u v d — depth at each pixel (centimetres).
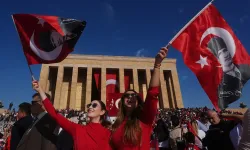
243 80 684
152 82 477
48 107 603
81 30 730
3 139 1672
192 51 695
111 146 512
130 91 532
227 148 732
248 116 416
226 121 769
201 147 1049
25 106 770
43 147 632
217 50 705
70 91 7000
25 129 673
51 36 725
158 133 1248
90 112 584
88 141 543
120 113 527
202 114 1278
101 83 6612
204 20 724
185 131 1139
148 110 479
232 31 718
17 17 709
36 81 641
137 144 467
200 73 687
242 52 705
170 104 7044
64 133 776
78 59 6856
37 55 710
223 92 678
